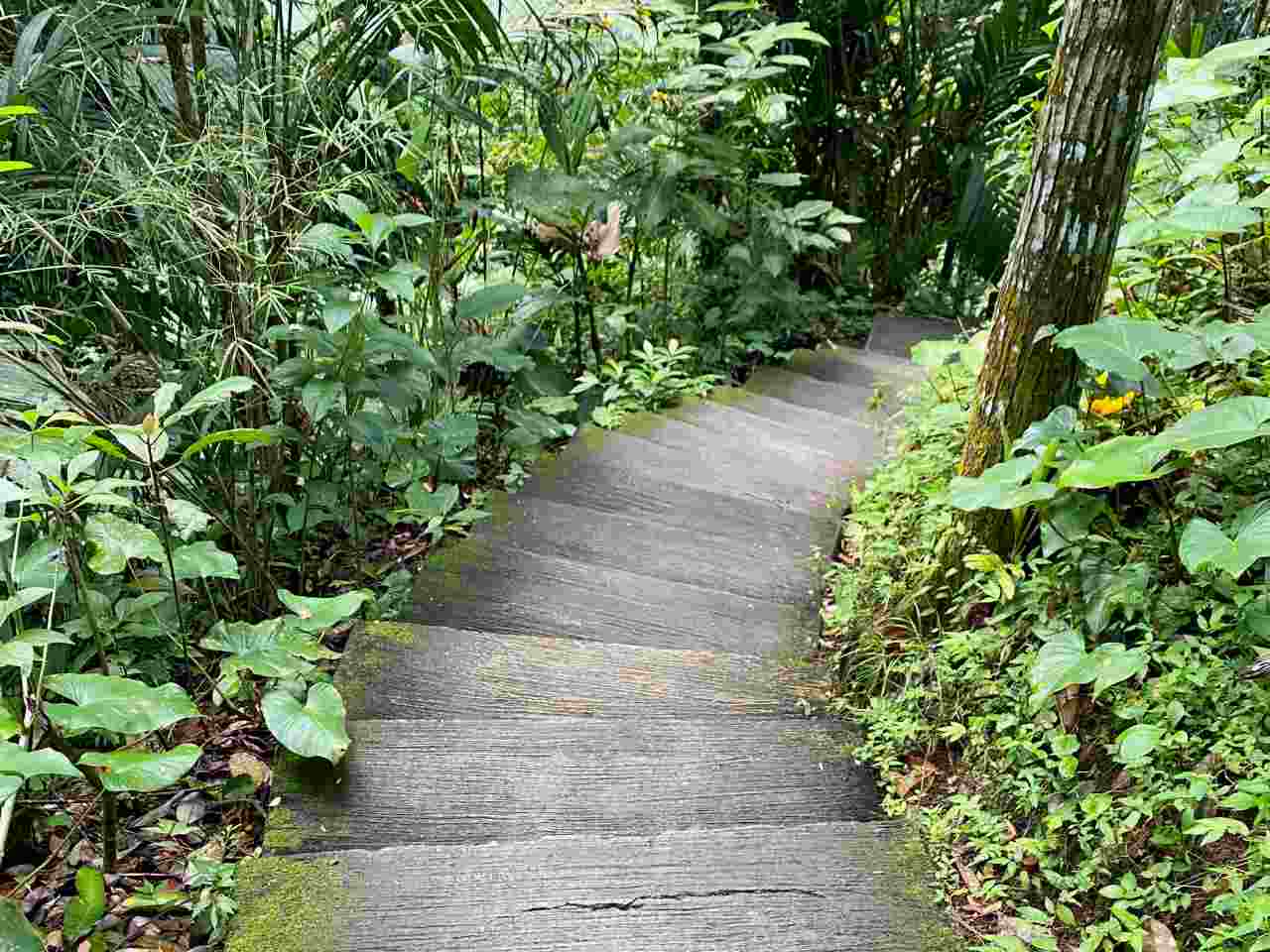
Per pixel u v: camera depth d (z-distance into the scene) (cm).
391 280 290
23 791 217
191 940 199
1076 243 243
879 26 643
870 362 572
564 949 183
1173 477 258
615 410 447
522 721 243
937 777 234
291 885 195
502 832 216
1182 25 409
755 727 246
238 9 282
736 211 552
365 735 235
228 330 288
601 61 477
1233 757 194
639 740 240
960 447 329
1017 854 206
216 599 294
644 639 293
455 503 364
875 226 702
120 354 282
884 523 327
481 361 392
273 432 285
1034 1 602
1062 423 242
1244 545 191
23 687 200
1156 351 228
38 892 208
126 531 220
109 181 264
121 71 278
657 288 567
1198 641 216
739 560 333
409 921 188
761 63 540
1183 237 301
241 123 286
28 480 225
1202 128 344
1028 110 579
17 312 252
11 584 211
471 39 346
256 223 284
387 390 305
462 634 277
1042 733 226
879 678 261
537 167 490
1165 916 188
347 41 312
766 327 591
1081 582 236
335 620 244
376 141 325
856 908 194
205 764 244
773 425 446
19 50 251
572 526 348
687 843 206
